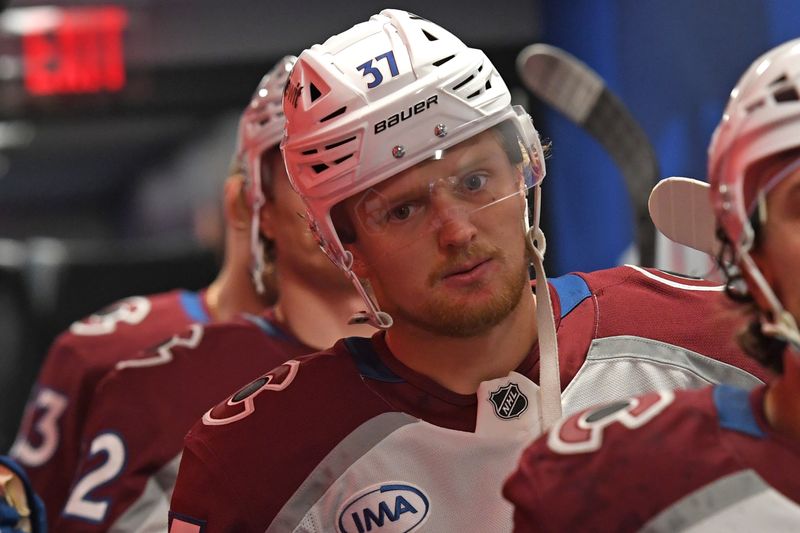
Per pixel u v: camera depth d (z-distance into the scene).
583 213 13.40
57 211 37.25
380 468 5.46
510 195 5.23
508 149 5.29
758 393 4.20
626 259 11.94
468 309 5.18
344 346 5.76
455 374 5.48
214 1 15.91
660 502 4.04
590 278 5.94
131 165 32.91
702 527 4.00
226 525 5.55
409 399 5.52
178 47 15.95
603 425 4.23
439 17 15.66
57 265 15.41
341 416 5.55
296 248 7.51
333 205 5.37
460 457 5.43
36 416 9.91
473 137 5.21
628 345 5.64
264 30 15.97
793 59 3.95
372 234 5.29
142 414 7.97
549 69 8.19
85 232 37.62
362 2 15.99
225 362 7.97
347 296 7.62
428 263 5.20
